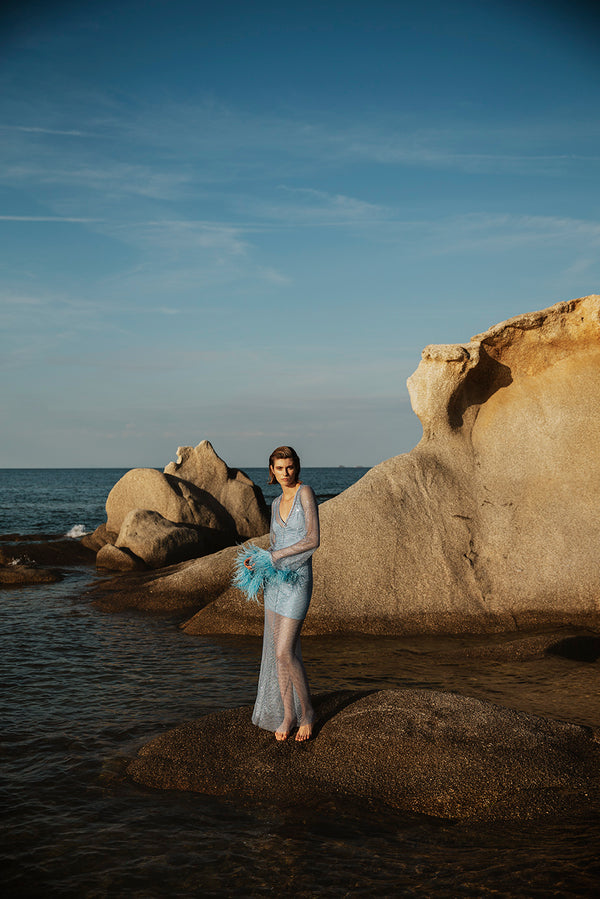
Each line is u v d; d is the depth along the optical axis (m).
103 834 3.81
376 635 9.11
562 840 3.63
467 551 9.90
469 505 10.34
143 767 4.62
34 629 9.55
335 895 3.19
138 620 10.20
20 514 35.88
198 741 4.83
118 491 19.39
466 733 4.56
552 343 10.77
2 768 4.74
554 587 9.38
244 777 4.39
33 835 3.80
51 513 36.78
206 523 18.78
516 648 7.72
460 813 3.95
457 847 3.60
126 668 7.43
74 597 12.20
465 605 9.38
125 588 12.47
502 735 4.55
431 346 10.80
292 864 3.47
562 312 10.52
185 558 16.64
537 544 9.76
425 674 7.00
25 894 3.24
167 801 4.21
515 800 4.02
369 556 9.79
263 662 4.95
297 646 4.82
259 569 4.76
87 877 3.38
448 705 4.91
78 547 18.41
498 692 6.21
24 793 4.34
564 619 9.15
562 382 10.83
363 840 3.70
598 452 10.23
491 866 3.40
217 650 8.30
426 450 11.04
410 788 4.16
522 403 10.96
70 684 6.82
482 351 10.88
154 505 18.84
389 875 3.34
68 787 4.43
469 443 11.06
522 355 10.94
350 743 4.57
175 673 7.22
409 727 4.64
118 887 3.29
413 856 3.52
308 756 4.56
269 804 4.12
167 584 11.37
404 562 9.76
